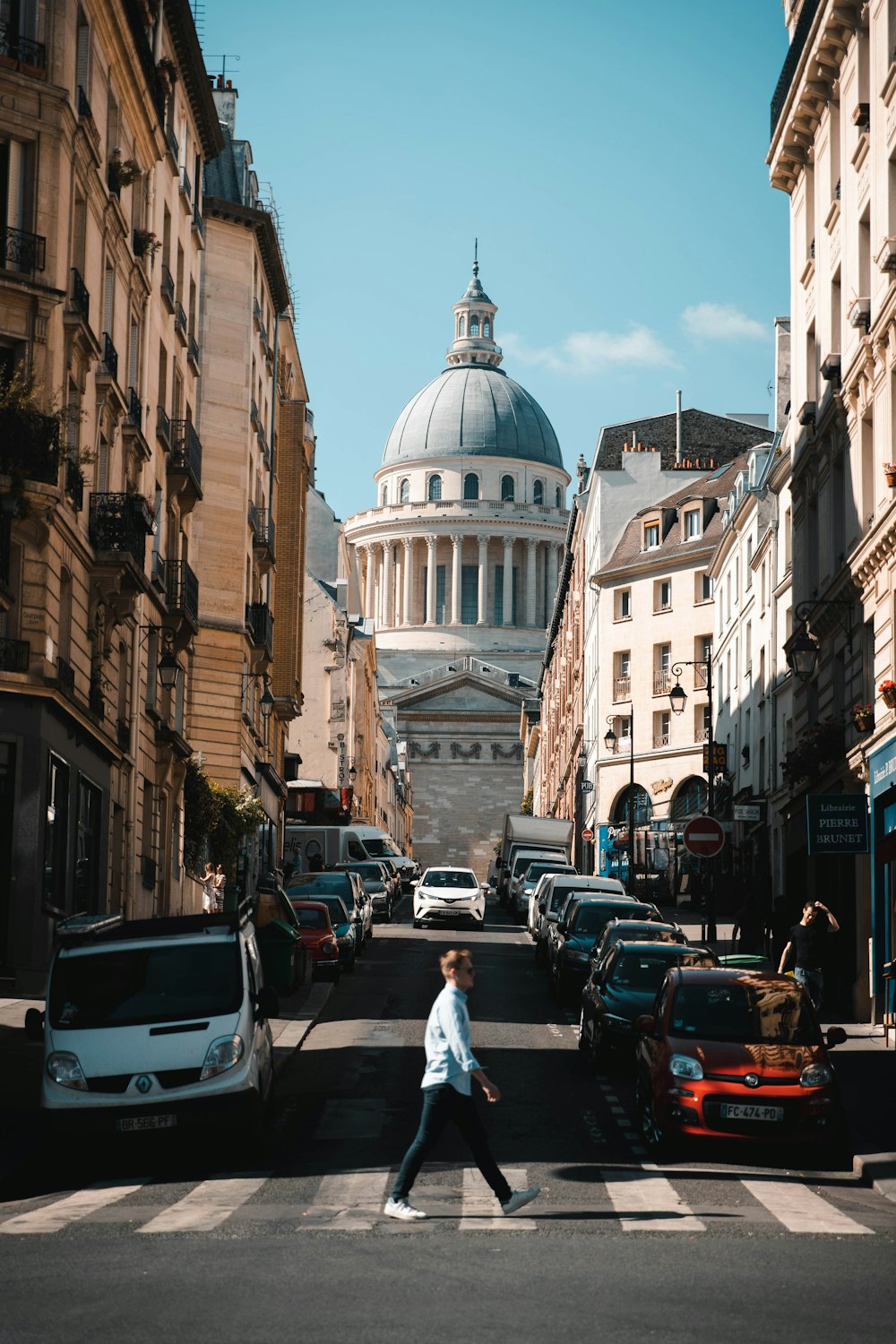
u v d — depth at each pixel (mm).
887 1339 9055
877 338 28703
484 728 174000
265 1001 17562
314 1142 17859
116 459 35281
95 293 32281
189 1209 13703
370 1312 9477
